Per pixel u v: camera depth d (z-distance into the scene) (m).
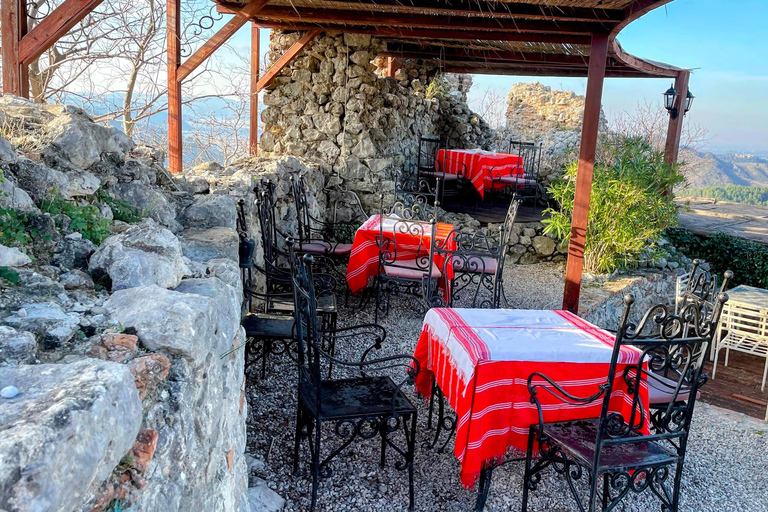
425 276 4.64
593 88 5.03
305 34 6.61
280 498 2.38
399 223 5.13
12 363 1.10
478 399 2.30
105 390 0.94
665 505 2.32
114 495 1.01
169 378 1.29
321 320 4.08
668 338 2.07
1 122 2.28
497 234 7.23
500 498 2.58
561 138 10.74
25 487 0.73
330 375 3.65
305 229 5.60
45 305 1.37
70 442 0.81
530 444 2.39
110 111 6.66
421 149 9.14
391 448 2.88
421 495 2.54
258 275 4.40
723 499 2.76
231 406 1.78
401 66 9.12
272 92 7.01
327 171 6.93
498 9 4.55
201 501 1.42
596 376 2.42
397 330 4.59
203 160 8.73
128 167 2.64
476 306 5.30
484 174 8.27
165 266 1.67
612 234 6.34
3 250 1.51
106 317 1.39
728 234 9.06
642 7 4.25
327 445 2.84
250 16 4.69
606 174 6.41
